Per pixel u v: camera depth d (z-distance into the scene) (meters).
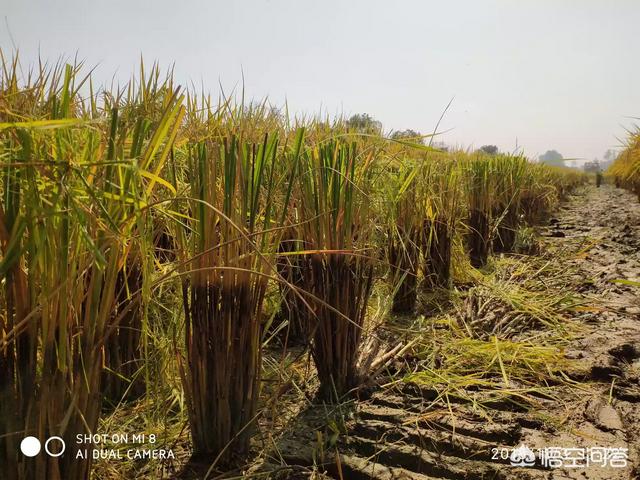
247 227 1.88
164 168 2.04
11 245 1.17
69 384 1.36
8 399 1.29
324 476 1.86
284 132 3.37
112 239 1.29
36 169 1.20
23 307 1.29
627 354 2.96
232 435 1.94
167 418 2.20
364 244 2.59
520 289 4.27
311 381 2.64
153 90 2.75
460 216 5.04
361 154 2.58
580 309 3.77
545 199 10.98
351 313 2.47
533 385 2.61
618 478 1.79
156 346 2.24
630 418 2.24
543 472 1.85
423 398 2.46
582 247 6.67
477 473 1.86
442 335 3.28
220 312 1.85
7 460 1.30
